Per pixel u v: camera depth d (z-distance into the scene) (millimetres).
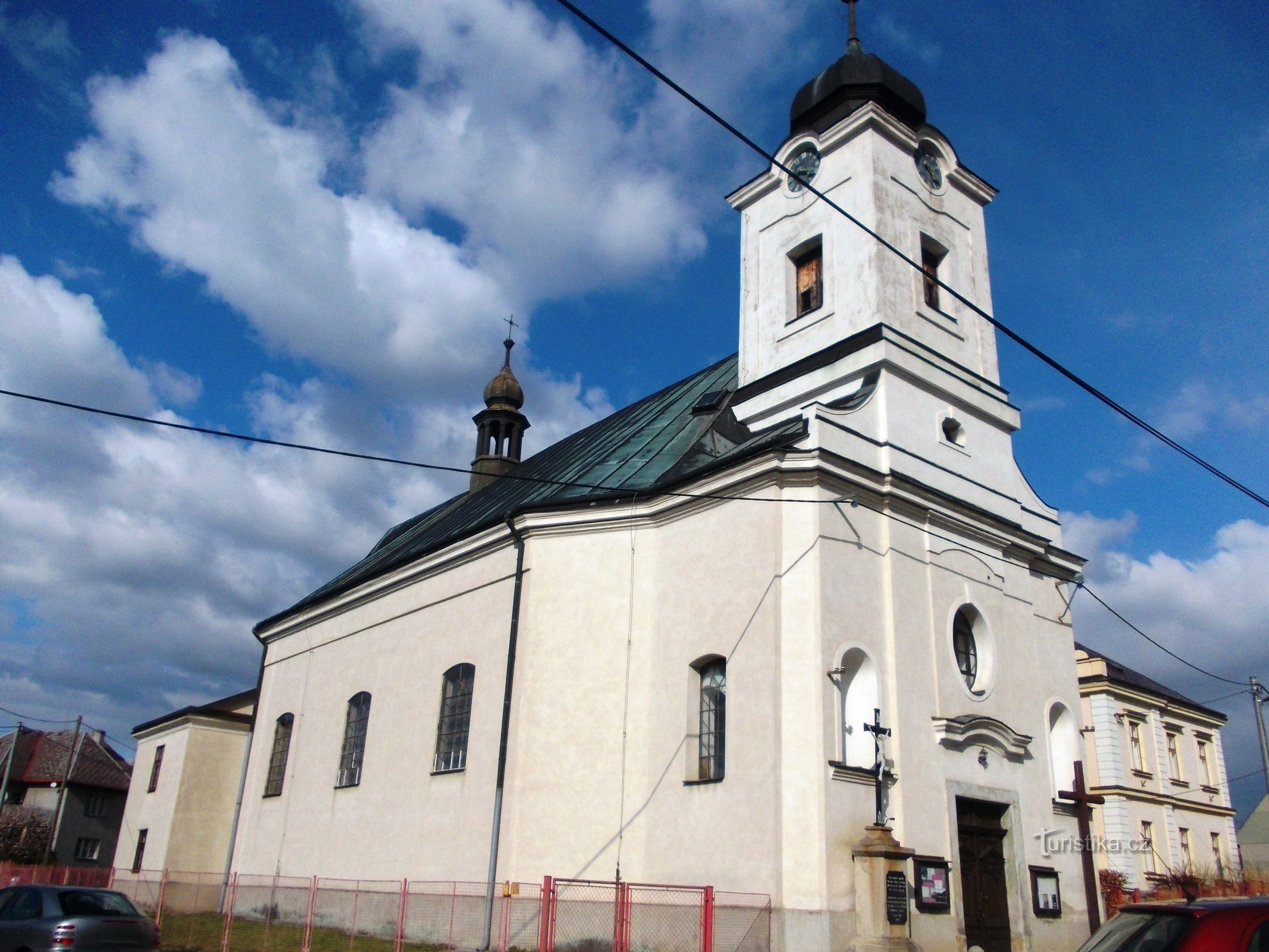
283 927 25938
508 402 40188
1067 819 20688
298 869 27359
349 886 24891
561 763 20125
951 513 20391
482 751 21953
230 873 30234
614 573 21078
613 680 20234
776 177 24719
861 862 16031
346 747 27531
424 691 24750
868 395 20250
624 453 25250
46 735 56875
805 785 16469
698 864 17531
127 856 36500
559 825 19688
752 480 18906
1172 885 26734
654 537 20906
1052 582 23000
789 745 16859
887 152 23016
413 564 26484
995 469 22531
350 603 29359
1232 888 26781
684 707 18891
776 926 15867
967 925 17859
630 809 19078
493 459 39281
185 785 34438
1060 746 21734
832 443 18953
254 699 36656
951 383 21953
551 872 19422
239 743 35906
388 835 24156
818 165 23844
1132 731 39125
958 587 20062
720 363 28141
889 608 18594
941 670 18953
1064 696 22016
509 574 22953
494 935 19656
